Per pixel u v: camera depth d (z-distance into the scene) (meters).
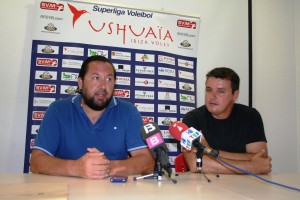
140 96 2.61
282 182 1.35
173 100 2.69
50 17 2.47
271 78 3.08
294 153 3.07
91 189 1.07
